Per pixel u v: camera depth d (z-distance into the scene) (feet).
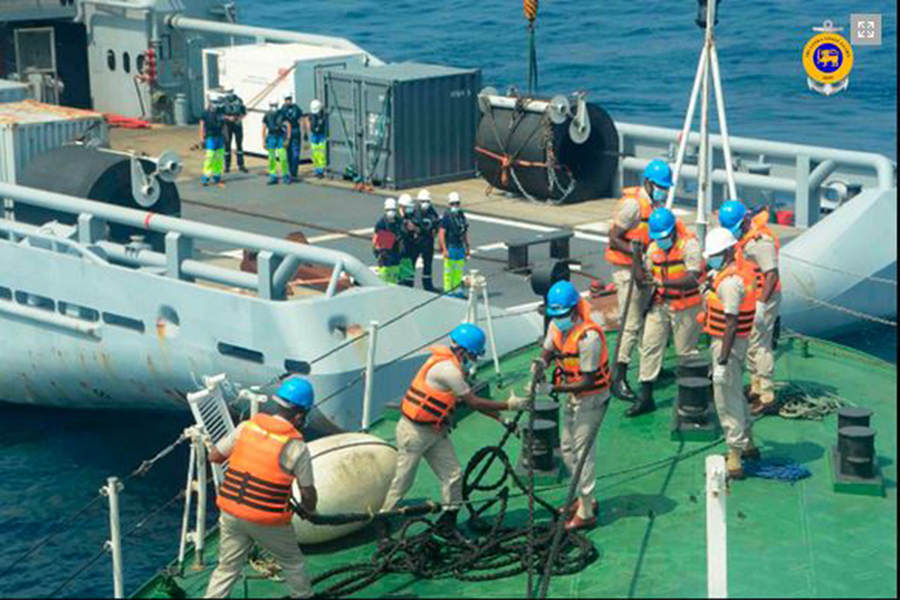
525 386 72.59
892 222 91.61
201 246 95.86
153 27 129.49
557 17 266.16
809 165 98.68
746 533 54.85
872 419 66.39
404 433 53.72
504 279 88.53
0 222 87.10
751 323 57.77
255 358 75.92
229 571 49.70
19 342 86.79
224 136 115.55
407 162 110.73
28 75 128.67
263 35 127.54
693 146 104.99
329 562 54.75
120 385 84.12
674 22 257.96
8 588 67.46
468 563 52.65
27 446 85.25
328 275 84.28
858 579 51.13
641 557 53.16
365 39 248.73
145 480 79.82
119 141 125.39
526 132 105.50
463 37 249.55
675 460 62.23
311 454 55.98
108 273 80.48
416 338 76.64
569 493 52.13
